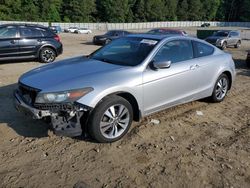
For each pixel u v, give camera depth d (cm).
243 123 541
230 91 760
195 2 11050
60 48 1246
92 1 8800
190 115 563
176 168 383
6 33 1099
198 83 564
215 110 600
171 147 436
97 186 343
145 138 459
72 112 398
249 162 405
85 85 408
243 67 1216
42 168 372
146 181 354
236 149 439
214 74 598
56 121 399
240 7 11494
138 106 463
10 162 382
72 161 389
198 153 422
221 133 493
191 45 561
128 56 496
